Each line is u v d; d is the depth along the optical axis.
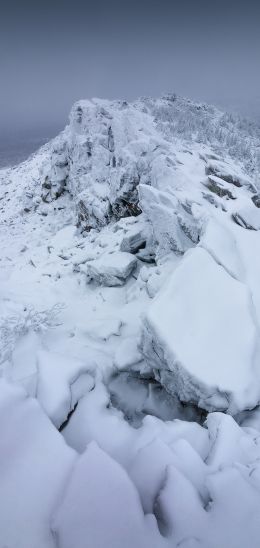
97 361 11.66
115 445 6.07
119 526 3.48
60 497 3.81
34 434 4.50
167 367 9.64
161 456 4.89
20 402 4.84
